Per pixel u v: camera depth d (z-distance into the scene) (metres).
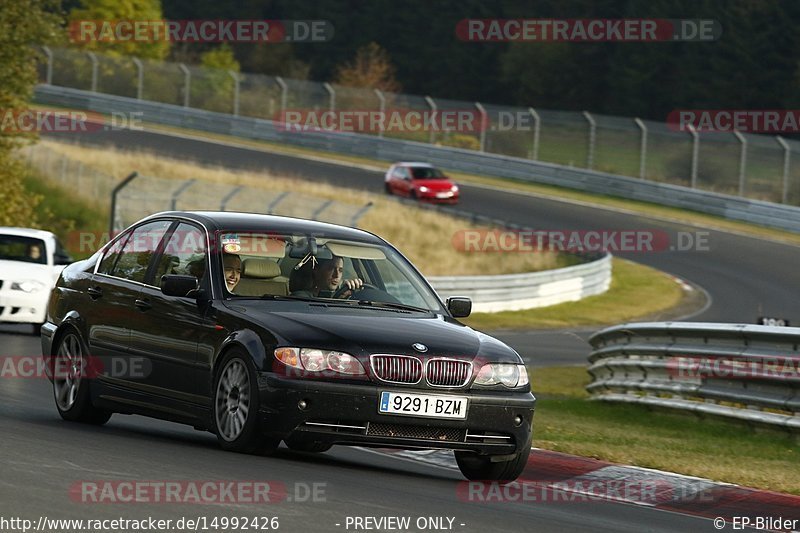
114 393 32.84
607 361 57.53
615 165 187.12
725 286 128.00
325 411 27.55
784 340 44.84
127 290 32.97
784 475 33.16
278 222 32.72
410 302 32.09
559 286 113.19
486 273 130.38
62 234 126.31
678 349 50.41
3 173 106.81
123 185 116.88
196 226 32.25
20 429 30.02
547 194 176.88
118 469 24.50
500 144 198.62
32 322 66.75
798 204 168.25
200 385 29.92
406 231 142.25
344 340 28.14
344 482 25.97
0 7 101.69
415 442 28.27
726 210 167.75
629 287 126.19
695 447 39.16
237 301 30.08
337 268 31.58
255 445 28.33
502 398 28.97
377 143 199.50
